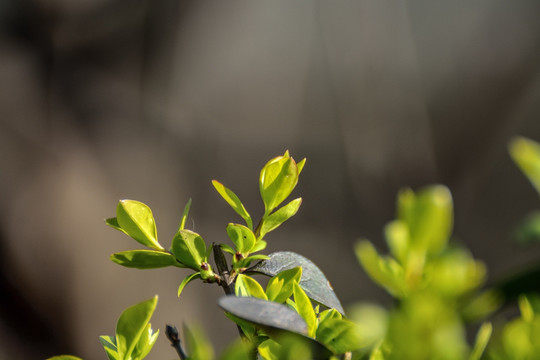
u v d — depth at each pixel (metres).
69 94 6.28
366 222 6.75
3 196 5.95
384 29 6.77
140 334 0.59
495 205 6.71
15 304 5.87
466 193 6.86
